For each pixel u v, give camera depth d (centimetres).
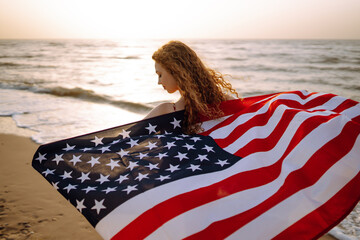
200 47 6247
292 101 205
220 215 138
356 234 291
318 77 1727
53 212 329
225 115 204
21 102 948
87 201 148
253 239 133
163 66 190
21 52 4747
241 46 6788
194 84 190
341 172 154
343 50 4644
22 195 365
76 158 172
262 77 1756
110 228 138
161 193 143
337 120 170
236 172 160
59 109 845
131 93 1146
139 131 191
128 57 3719
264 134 185
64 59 3272
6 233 291
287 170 159
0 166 450
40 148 174
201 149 179
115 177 159
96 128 650
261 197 147
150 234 133
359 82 1513
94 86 1328
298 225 137
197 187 147
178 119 197
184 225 133
